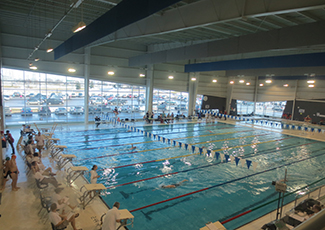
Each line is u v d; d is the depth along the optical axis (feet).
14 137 43.91
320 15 31.09
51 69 56.03
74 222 16.02
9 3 33.96
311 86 71.77
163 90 75.36
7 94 52.31
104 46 62.44
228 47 35.04
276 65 42.70
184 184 26.22
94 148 39.01
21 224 16.81
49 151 35.58
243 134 55.42
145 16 19.74
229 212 20.71
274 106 90.63
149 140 45.65
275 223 16.08
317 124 75.10
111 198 22.53
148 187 25.25
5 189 22.17
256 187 25.96
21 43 51.70
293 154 39.40
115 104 67.46
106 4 33.06
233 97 90.74
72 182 24.62
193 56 40.98
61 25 48.14
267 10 21.08
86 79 59.36
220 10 24.17
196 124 68.49
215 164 32.99
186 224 18.74
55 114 58.95
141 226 18.26
